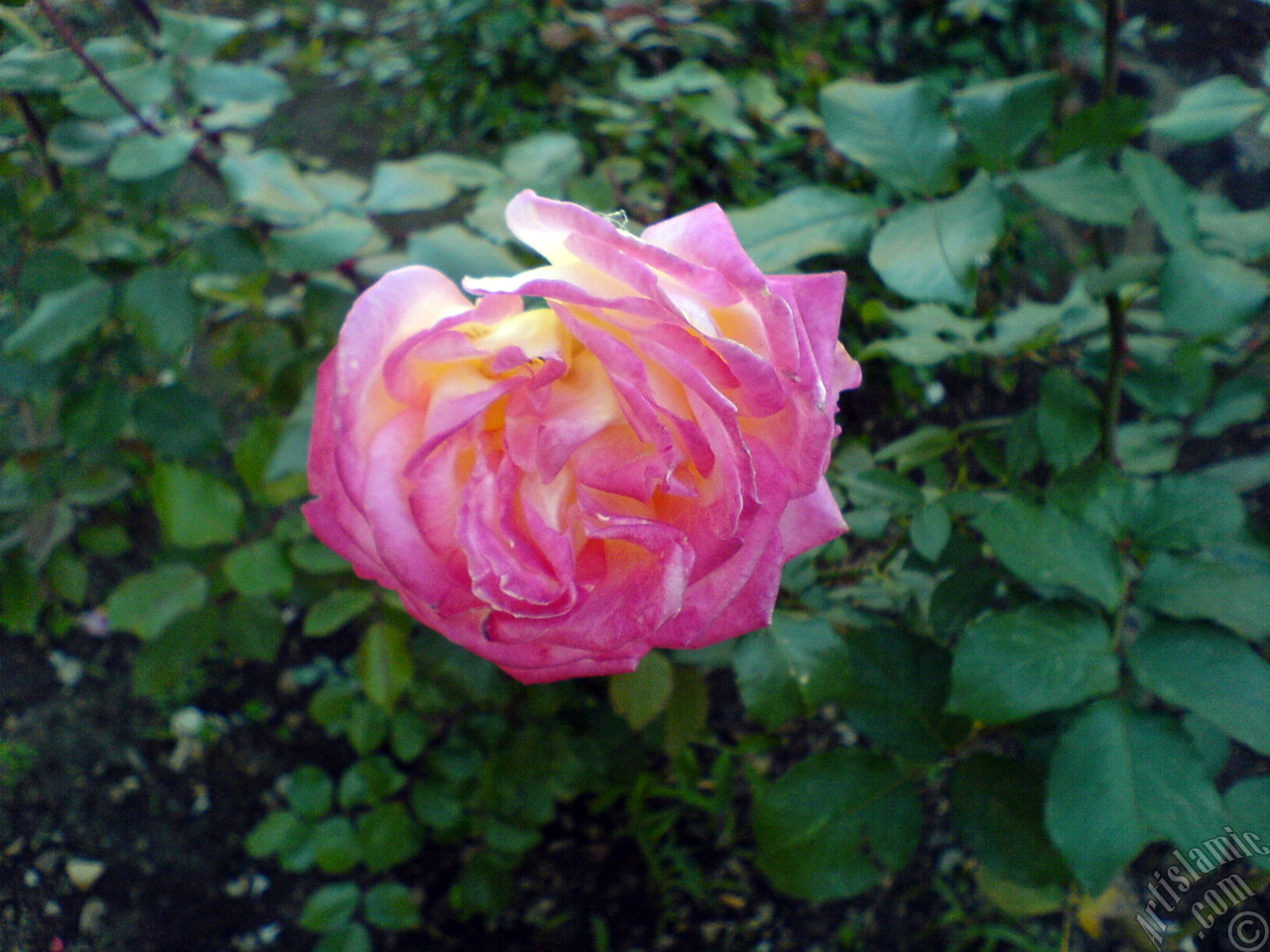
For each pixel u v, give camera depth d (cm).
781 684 35
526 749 56
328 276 44
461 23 83
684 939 62
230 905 63
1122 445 43
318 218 37
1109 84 32
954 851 63
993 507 32
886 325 59
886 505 39
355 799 57
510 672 25
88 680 72
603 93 70
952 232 30
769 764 67
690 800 60
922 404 79
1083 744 29
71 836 64
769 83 47
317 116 107
